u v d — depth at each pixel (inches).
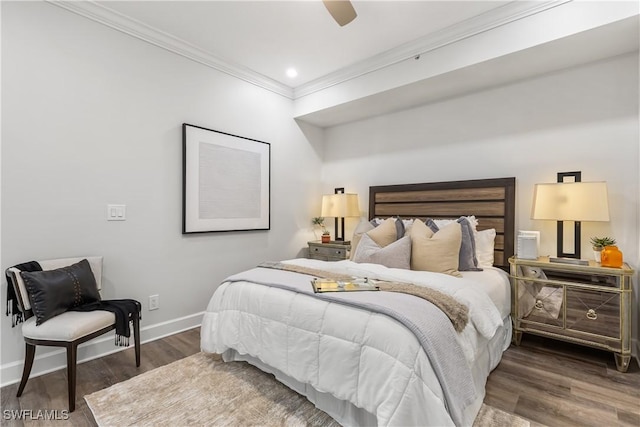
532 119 112.2
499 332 89.7
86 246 92.7
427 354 52.5
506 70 106.9
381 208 150.4
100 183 95.3
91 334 74.2
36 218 83.7
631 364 87.9
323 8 94.4
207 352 87.3
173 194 113.3
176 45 111.9
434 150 136.3
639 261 91.6
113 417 65.5
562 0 86.0
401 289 70.8
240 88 134.6
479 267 104.4
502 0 90.2
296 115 157.0
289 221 157.9
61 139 87.8
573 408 68.2
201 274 121.9
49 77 85.7
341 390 58.9
